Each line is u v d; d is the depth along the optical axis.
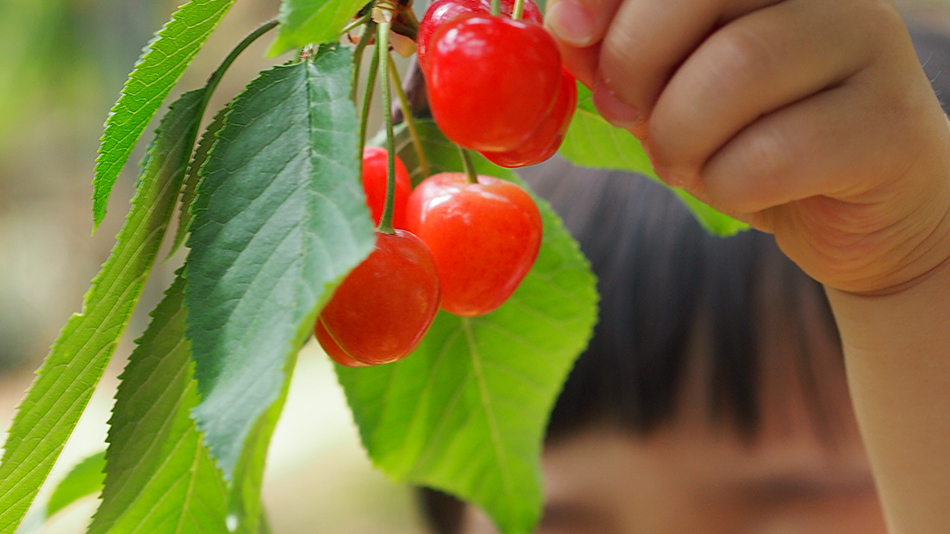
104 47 1.95
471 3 0.37
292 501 1.42
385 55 0.38
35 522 0.50
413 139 0.43
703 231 0.76
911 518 0.51
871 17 0.39
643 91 0.40
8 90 1.99
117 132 0.38
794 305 0.74
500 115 0.35
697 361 0.74
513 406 0.52
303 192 0.35
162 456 0.40
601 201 0.79
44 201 3.11
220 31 2.02
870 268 0.45
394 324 0.37
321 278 0.34
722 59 0.39
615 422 0.77
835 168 0.39
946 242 0.45
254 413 0.33
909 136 0.40
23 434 0.38
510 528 0.56
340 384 0.49
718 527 0.77
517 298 0.48
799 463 0.75
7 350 2.98
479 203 0.39
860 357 0.51
